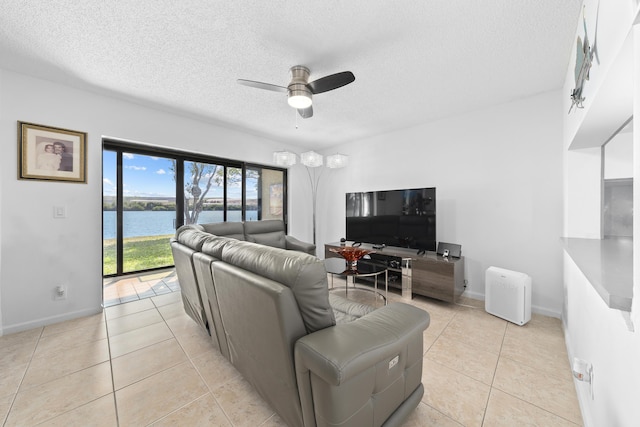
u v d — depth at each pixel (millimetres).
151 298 3002
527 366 1747
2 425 1278
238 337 1395
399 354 1160
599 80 1056
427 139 3443
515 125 2729
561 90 2457
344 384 925
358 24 1629
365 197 3787
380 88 2477
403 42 1803
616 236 1664
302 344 960
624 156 1533
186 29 1681
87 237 2553
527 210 2662
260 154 4156
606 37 966
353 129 3748
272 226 4121
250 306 1166
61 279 2422
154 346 2002
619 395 850
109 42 1812
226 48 1878
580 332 1548
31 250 2283
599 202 1821
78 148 2496
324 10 1517
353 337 997
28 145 2256
